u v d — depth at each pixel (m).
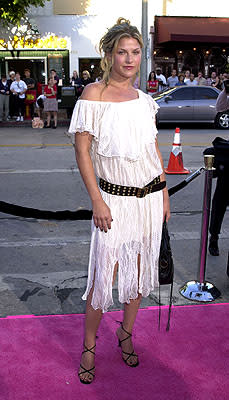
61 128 13.99
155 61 18.45
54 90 13.70
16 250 4.03
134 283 2.17
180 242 4.25
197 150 9.47
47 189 6.23
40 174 7.17
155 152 2.05
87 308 2.21
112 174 1.98
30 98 15.15
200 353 2.45
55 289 3.26
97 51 2.00
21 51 17.62
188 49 18.47
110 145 1.92
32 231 4.56
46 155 8.92
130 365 2.33
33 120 14.03
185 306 2.96
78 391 2.14
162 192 2.18
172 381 2.22
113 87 1.96
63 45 17.64
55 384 2.19
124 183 2.00
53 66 17.84
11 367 2.31
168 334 2.63
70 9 17.34
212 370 2.31
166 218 2.26
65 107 14.73
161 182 2.15
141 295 2.30
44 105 13.78
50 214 3.32
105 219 1.97
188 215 5.10
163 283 2.26
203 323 2.76
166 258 2.22
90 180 1.96
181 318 2.81
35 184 6.51
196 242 4.25
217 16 18.06
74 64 17.89
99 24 17.58
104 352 2.45
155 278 2.29
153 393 2.13
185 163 8.06
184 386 2.18
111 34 1.89
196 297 3.08
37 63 17.83
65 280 3.42
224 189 3.67
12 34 17.41
